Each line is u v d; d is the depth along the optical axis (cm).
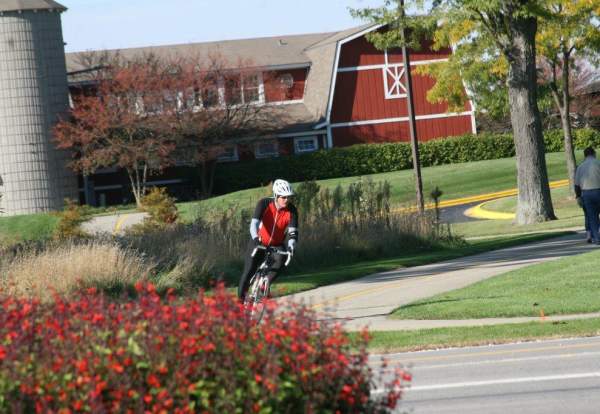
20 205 16425
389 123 19000
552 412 2586
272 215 4056
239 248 6988
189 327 1691
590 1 11938
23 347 1669
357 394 1698
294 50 19575
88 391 1570
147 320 1741
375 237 8319
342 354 1709
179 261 6269
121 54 17425
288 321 1786
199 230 7312
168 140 16100
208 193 17088
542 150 11000
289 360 1669
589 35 12175
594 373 3069
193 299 1902
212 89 16200
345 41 18725
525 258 6844
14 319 1806
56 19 16638
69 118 16588
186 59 16788
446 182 16250
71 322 1786
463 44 12050
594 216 7188
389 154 18188
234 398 1605
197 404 1614
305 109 19000
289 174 17775
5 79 16350
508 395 2838
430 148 18550
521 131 10969
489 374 3175
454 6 10169
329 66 18525
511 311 4366
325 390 1662
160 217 9131
